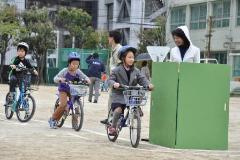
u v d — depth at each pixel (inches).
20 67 1098.7
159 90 838.5
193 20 3848.4
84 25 4483.3
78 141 842.2
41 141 824.9
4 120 1125.1
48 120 1131.9
